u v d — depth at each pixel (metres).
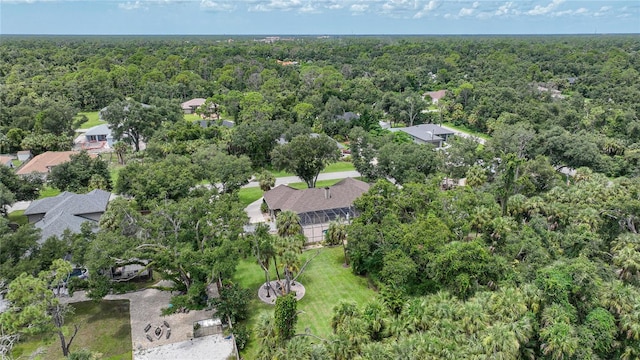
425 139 98.06
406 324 31.72
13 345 33.28
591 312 34.41
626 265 40.94
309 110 115.50
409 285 41.44
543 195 61.72
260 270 50.31
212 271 37.31
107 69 173.25
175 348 36.50
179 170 59.47
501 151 77.94
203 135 91.25
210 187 73.88
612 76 154.38
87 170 69.69
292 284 47.03
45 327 31.12
